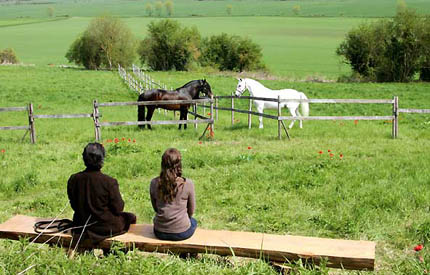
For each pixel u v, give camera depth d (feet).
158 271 15.26
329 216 23.29
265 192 27.94
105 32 220.23
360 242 16.58
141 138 50.44
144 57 230.48
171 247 16.65
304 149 41.55
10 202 28.14
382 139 47.62
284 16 583.99
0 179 31.94
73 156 40.14
